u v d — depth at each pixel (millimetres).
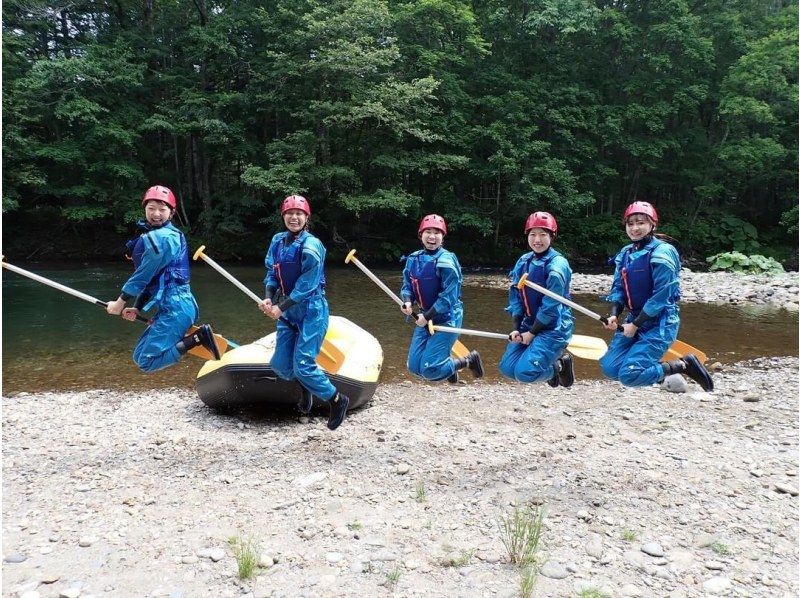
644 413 6551
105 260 23266
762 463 4980
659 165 29188
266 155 23469
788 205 31047
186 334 4754
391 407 6836
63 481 4547
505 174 23812
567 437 5730
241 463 4957
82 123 20578
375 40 21594
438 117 23312
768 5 30125
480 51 23391
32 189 22188
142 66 21625
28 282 16906
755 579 3240
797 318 13000
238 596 3035
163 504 4141
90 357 8906
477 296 16344
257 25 22922
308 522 3867
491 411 6688
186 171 26484
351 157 23328
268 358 6008
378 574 3258
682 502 4215
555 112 23281
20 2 21406
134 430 5844
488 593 3094
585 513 4023
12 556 3391
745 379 8070
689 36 25078
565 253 26969
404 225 27281
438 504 4199
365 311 13148
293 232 4598
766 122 26500
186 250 4695
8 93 20297
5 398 6996
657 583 3197
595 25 25375
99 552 3459
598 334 11070
